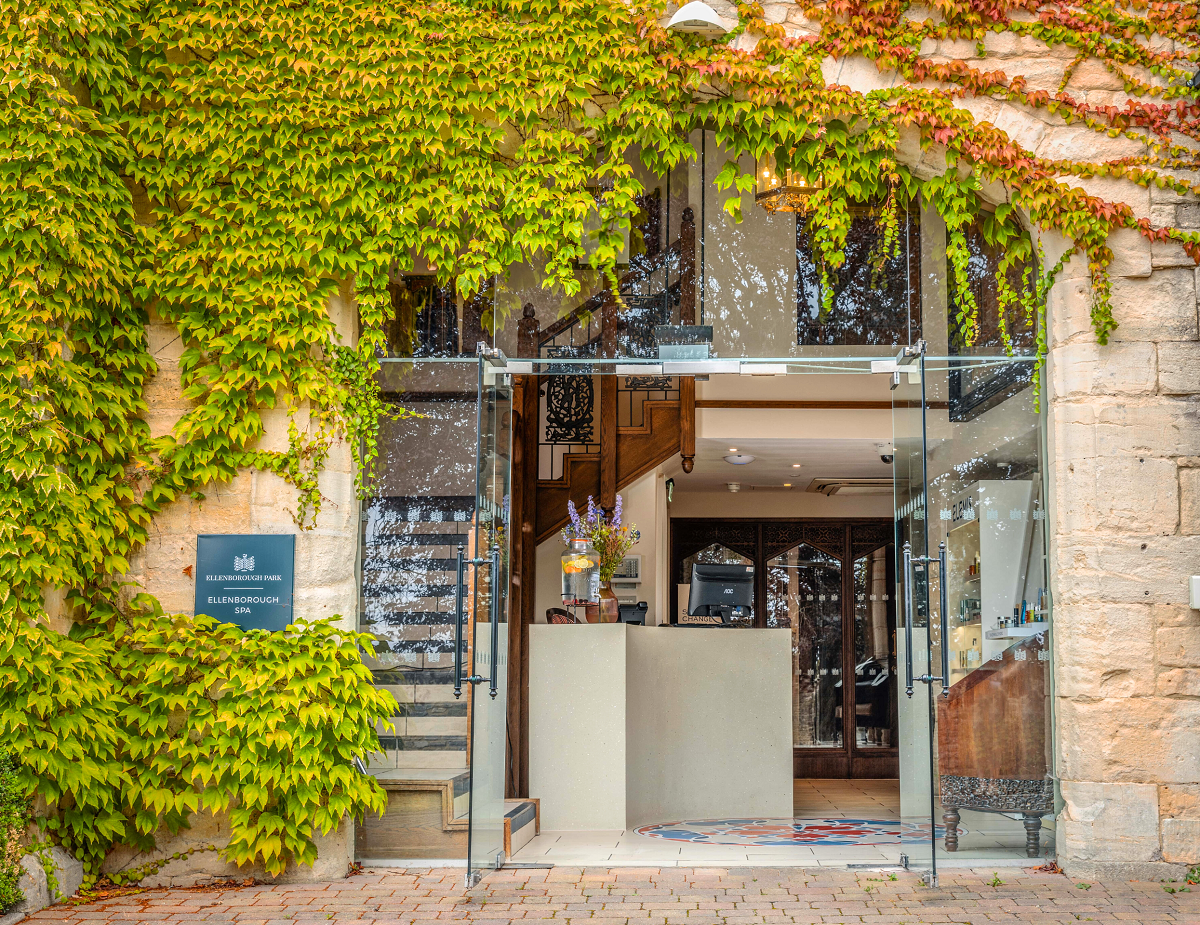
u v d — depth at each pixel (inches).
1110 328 198.2
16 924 165.2
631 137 211.5
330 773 191.8
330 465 208.1
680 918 166.2
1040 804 203.3
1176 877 188.4
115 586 199.8
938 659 187.5
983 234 213.8
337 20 206.4
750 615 424.8
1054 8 204.4
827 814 295.1
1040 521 208.8
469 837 183.0
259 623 200.8
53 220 184.9
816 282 220.4
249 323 203.6
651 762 277.4
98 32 197.6
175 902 178.9
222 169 205.5
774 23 205.9
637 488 369.7
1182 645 192.7
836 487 412.2
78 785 182.5
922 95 201.6
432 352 220.7
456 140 207.8
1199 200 201.5
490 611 199.6
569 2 207.0
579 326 220.7
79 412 192.9
